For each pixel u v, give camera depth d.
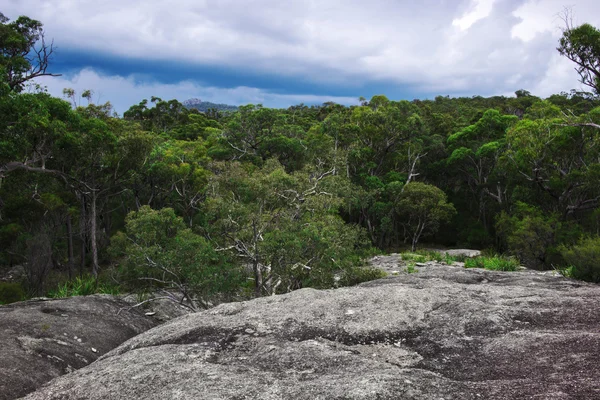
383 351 4.73
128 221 15.16
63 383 4.23
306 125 54.84
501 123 41.91
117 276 15.63
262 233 16.50
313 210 19.16
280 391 3.44
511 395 3.24
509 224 30.42
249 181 19.16
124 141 24.59
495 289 7.04
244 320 5.79
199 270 13.89
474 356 4.45
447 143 45.09
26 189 26.53
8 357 7.47
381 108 43.50
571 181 28.72
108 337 10.56
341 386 3.43
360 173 40.78
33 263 20.27
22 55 25.72
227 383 3.68
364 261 25.09
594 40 22.02
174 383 3.78
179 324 6.04
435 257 27.28
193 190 31.52
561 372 3.72
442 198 36.41
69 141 20.27
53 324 10.01
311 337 5.19
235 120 38.12
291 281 16.19
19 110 16.80
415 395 3.25
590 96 28.39
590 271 13.62
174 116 78.69
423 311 5.84
